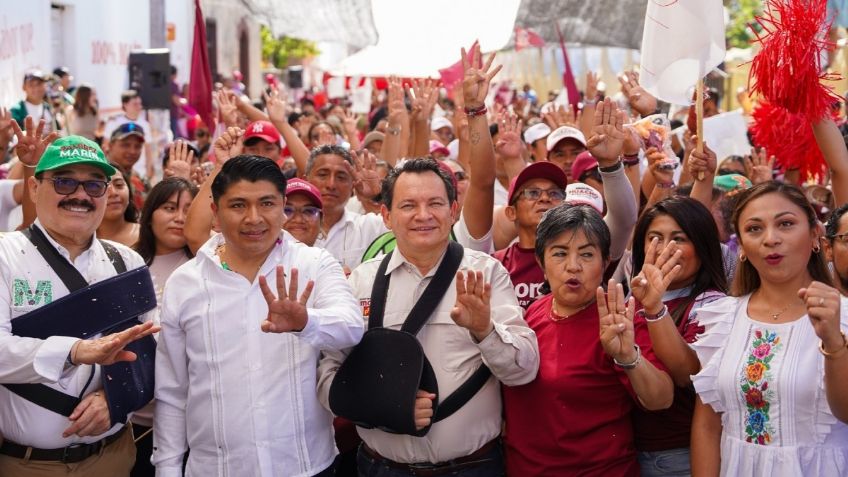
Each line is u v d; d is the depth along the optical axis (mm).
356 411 3738
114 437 4113
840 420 3283
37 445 3883
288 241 3998
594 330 3842
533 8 10984
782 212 3471
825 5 4426
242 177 3754
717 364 3553
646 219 4129
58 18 13258
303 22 9219
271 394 3777
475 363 3855
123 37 14875
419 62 7285
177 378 3930
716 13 4695
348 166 5828
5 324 3789
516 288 4980
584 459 3770
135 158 8180
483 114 4680
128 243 5867
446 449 3795
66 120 10875
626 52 17734
